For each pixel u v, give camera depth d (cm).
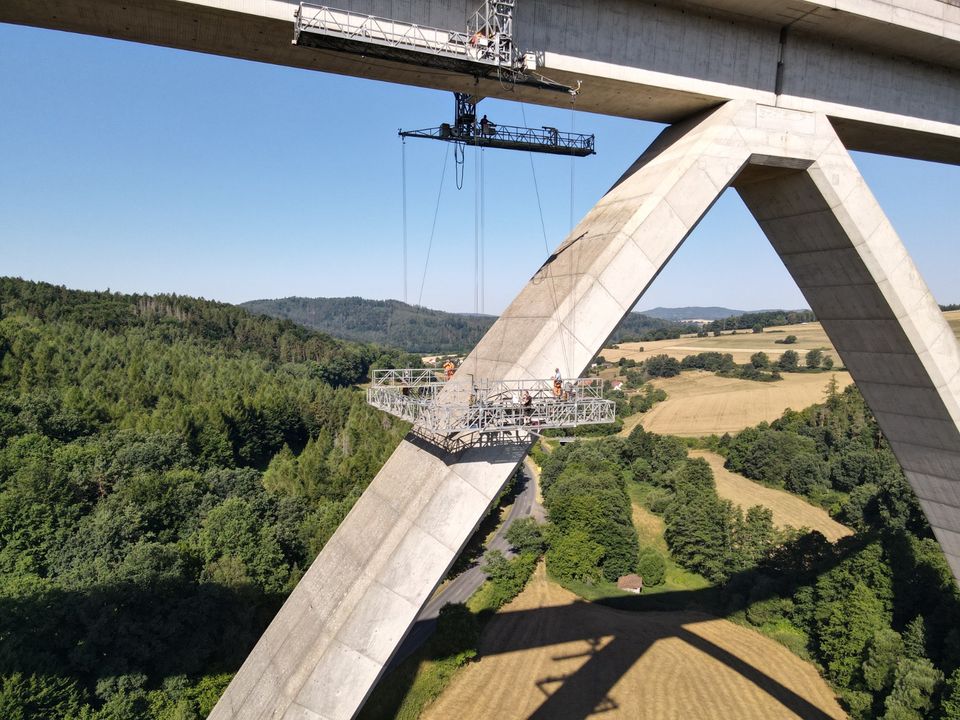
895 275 1938
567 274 1683
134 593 3086
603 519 5272
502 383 1445
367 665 1376
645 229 1608
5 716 2375
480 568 5266
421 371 1716
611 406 1427
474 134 1784
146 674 2891
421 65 1437
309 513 5012
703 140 1728
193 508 4531
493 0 1427
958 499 2306
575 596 4822
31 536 3850
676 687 3381
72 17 1302
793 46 1867
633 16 1653
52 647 2856
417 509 1398
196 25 1335
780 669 3591
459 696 3334
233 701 1501
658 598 4781
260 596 3662
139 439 5784
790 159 1834
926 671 2753
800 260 2166
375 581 1371
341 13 1355
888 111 2069
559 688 3394
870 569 3669
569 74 1602
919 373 2066
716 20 1753
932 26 1875
